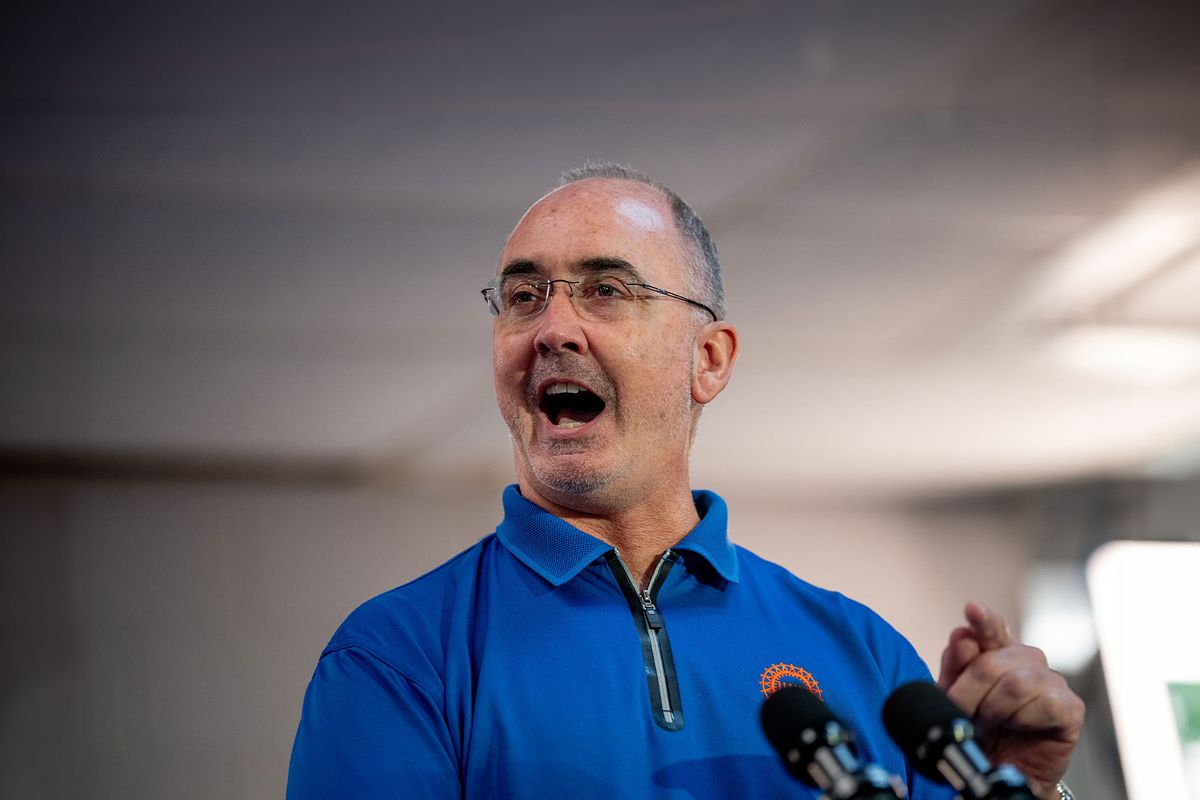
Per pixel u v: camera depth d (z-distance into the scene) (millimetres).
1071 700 3021
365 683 3207
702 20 8945
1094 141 10227
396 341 11188
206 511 11273
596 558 3557
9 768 10039
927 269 11344
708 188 10289
